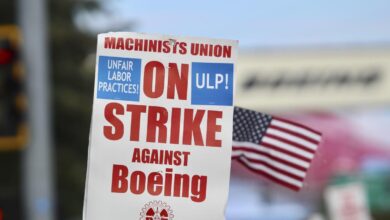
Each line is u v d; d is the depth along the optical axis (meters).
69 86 47.41
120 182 8.09
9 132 19.97
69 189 46.31
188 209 8.11
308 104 77.75
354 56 77.62
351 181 26.42
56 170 45.66
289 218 63.94
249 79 78.44
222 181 8.12
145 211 8.09
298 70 78.00
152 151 8.13
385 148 73.88
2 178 42.94
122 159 8.12
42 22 20.36
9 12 43.94
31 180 20.30
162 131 8.15
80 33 47.56
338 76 77.56
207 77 8.19
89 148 8.12
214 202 8.11
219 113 8.17
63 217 46.41
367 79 76.75
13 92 19.89
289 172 8.91
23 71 20.12
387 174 72.75
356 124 75.62
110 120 8.13
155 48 8.19
